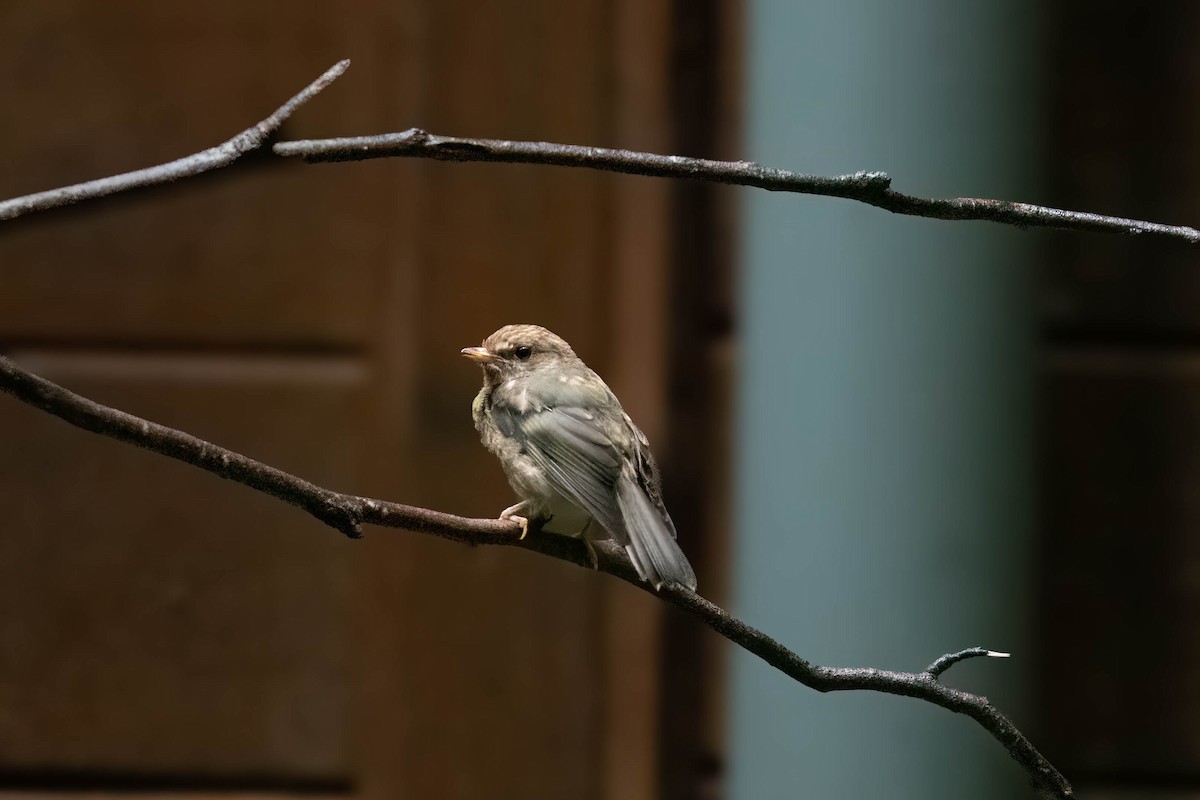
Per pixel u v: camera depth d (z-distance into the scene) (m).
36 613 9.91
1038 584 9.12
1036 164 8.62
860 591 8.24
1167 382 9.71
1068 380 9.71
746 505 8.78
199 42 9.89
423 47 9.80
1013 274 8.46
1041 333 9.03
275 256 9.88
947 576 8.32
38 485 9.90
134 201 9.84
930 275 8.26
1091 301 9.72
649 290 9.70
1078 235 9.74
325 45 9.87
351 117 9.84
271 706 9.91
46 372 9.88
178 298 9.88
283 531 9.92
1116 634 9.70
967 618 8.35
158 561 9.91
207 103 9.89
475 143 4.62
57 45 9.88
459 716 9.75
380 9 9.81
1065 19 9.73
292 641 9.91
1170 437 9.71
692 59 9.74
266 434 9.85
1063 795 5.75
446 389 9.77
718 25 9.73
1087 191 9.72
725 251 9.75
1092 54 9.72
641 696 9.68
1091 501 9.70
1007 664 8.62
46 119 9.88
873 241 8.22
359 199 9.86
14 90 9.87
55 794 9.96
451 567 9.80
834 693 8.41
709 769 9.79
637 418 9.71
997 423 8.40
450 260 9.80
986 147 8.37
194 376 9.89
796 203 8.34
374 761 9.81
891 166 8.26
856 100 8.20
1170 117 9.72
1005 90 8.38
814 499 8.26
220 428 9.88
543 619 9.76
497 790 9.73
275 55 9.86
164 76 9.88
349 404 9.85
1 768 9.94
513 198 9.79
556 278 9.78
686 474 9.76
